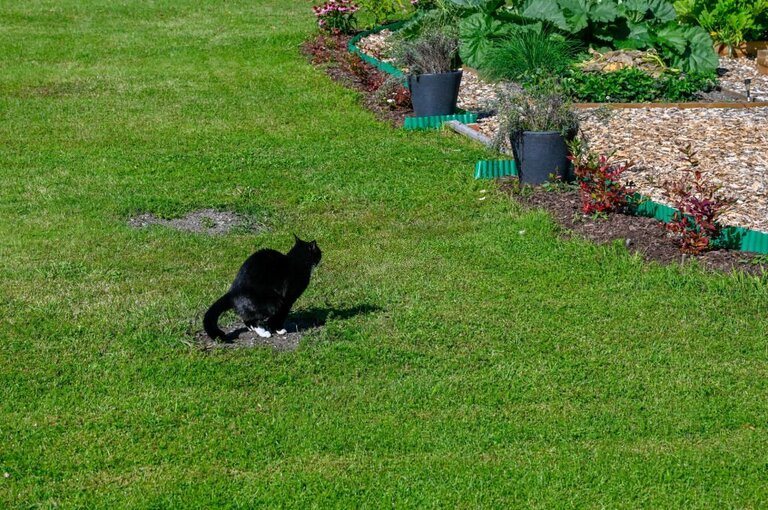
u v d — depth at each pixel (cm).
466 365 748
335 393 702
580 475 599
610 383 719
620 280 916
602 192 1055
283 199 1197
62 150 1416
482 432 650
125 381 720
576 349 775
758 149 1261
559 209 1101
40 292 899
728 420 666
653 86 1592
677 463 613
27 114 1598
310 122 1558
